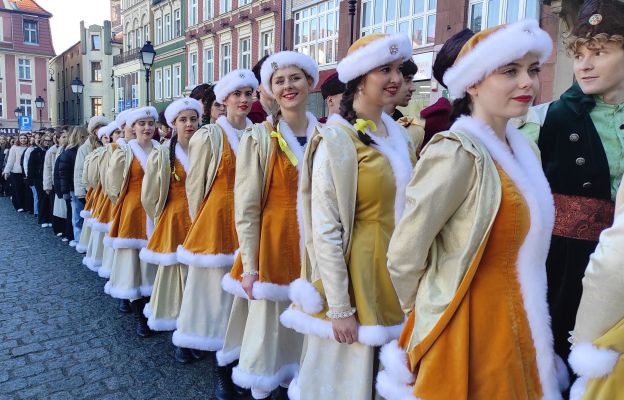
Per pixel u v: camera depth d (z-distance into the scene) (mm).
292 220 2557
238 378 2543
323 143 1935
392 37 1921
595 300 1309
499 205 1426
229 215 3146
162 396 2977
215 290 3164
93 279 5535
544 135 2066
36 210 10391
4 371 3291
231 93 3182
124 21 33281
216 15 21766
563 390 1589
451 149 1454
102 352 3588
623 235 1242
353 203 1900
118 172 4145
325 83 3045
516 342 1460
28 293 4977
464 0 10516
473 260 1448
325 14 15375
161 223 3619
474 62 1455
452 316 1476
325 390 2004
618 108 1919
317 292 2004
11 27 41406
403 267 1557
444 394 1462
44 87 43219
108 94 42094
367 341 1856
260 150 2535
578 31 1896
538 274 1505
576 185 1964
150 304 3643
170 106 3711
